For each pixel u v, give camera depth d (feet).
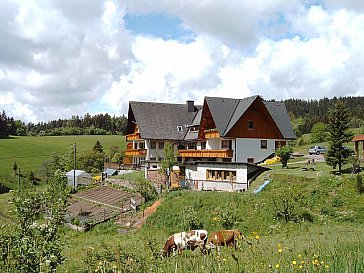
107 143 386.93
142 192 123.95
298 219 88.38
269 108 187.52
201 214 100.53
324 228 80.28
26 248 29.40
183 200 109.29
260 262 23.88
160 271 25.26
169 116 208.33
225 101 177.06
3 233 32.04
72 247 73.72
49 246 30.68
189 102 214.90
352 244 34.32
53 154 245.65
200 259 26.16
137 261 26.76
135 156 211.41
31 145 350.23
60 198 38.19
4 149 325.21
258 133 169.27
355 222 87.20
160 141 199.62
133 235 95.91
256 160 168.14
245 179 125.39
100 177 197.16
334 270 21.38
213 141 179.11
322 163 137.49
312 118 384.47
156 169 159.74
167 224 100.01
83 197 151.23
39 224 34.06
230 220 93.25
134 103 208.85
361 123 307.99
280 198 92.89
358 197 93.91
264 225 89.40
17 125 464.24
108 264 27.40
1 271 28.32
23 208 34.83
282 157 133.39
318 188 100.17
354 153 120.57
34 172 263.90
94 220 113.39
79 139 414.21
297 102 524.52
